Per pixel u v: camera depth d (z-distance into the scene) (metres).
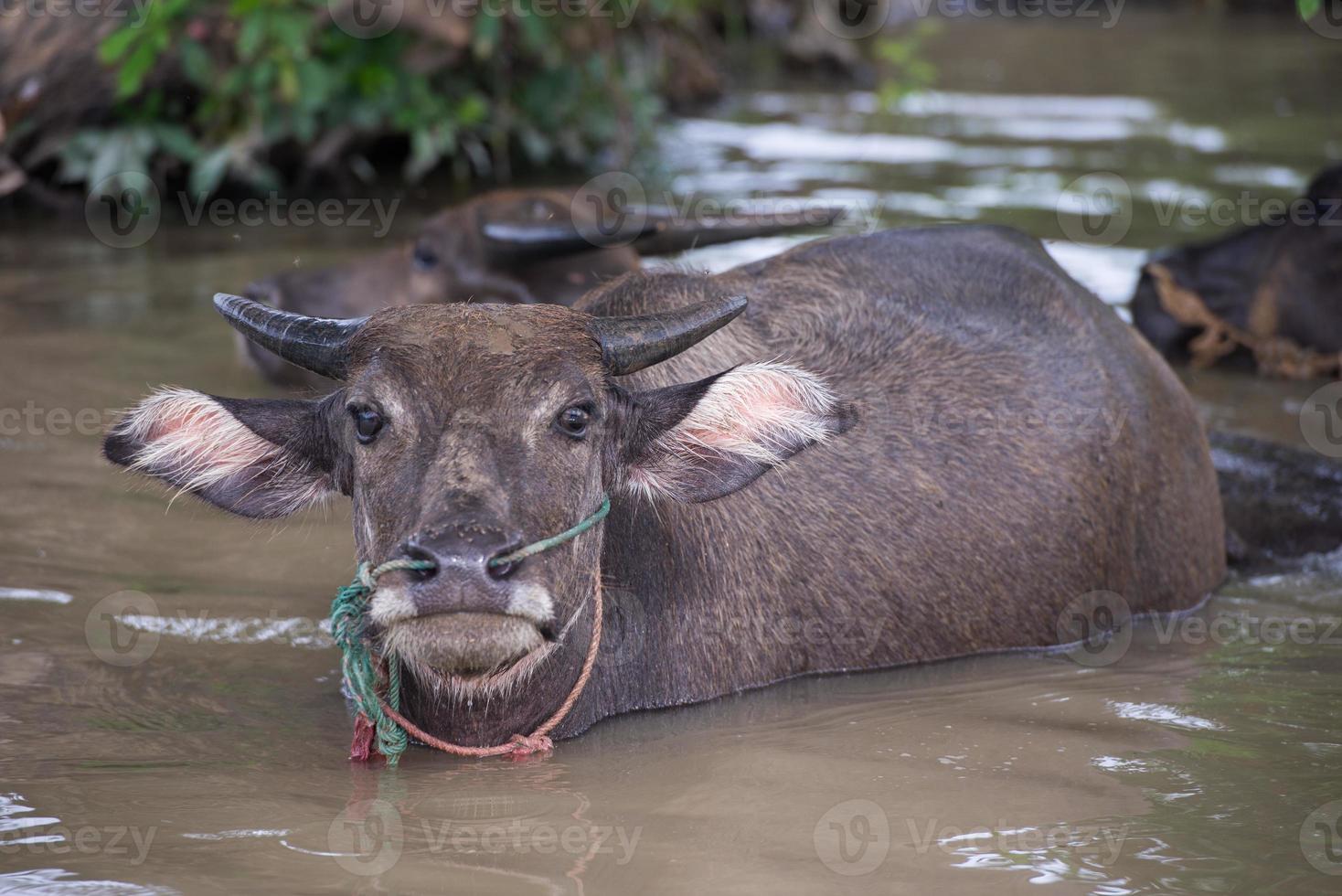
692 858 7.79
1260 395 16.97
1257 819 8.27
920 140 27.62
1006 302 11.91
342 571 12.07
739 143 27.47
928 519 10.86
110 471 13.68
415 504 8.08
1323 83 34.06
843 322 11.38
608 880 7.53
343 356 8.97
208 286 19.11
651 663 9.89
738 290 11.34
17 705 9.57
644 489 9.54
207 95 23.36
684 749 9.26
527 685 9.06
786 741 9.39
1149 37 42.09
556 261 16.62
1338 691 10.20
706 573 10.16
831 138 27.88
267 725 9.47
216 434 9.40
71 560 11.93
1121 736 9.46
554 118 26.05
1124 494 11.55
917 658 10.81
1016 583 11.05
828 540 10.60
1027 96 32.44
